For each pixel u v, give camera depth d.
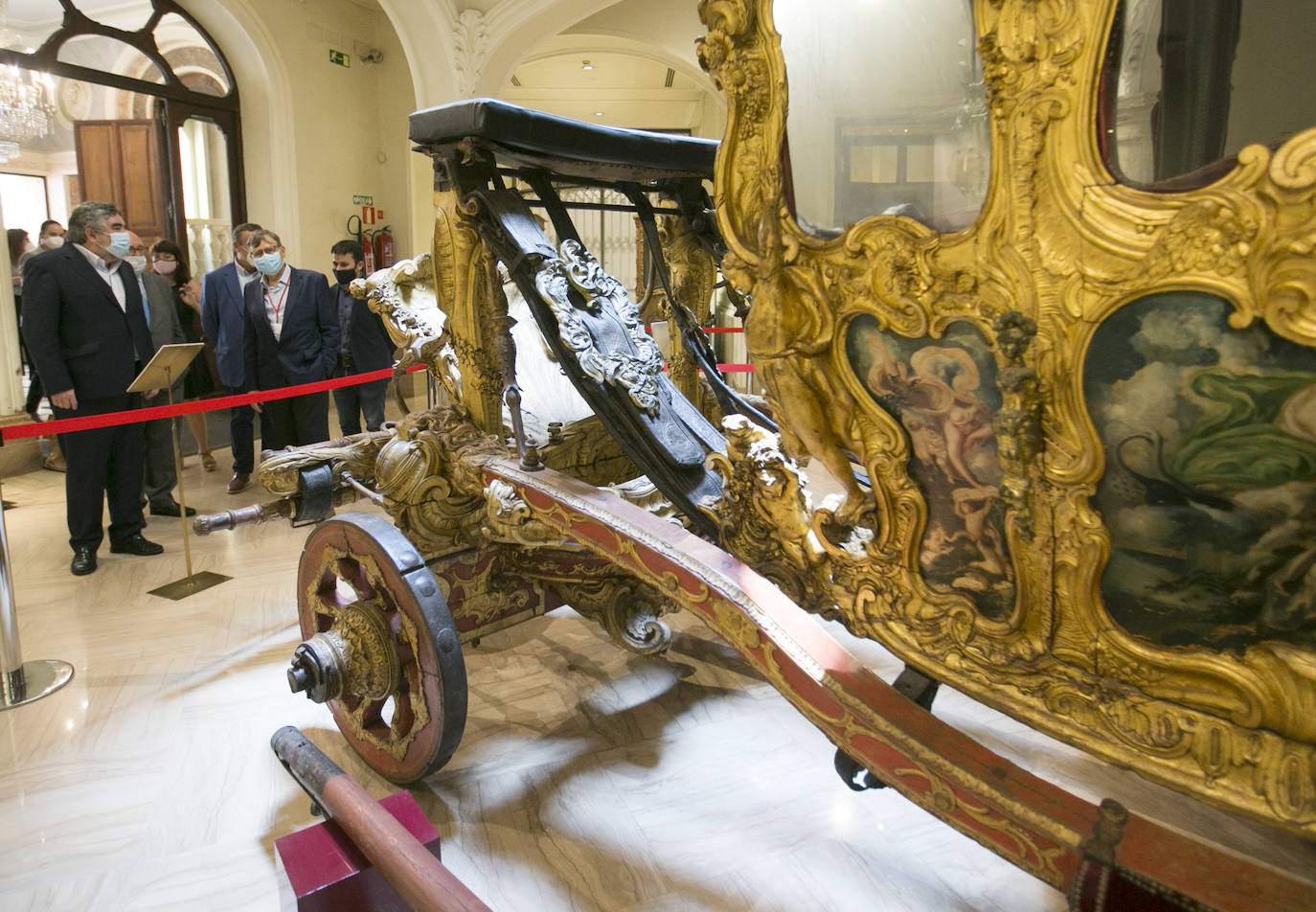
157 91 6.76
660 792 2.12
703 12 1.29
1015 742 2.34
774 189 1.26
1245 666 0.94
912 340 1.14
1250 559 0.93
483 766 2.23
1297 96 1.02
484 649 2.94
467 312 2.27
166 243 5.95
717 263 2.88
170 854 1.91
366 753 2.22
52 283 3.65
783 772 2.20
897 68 1.12
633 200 2.62
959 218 1.08
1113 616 1.04
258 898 1.78
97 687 2.68
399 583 1.92
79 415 3.77
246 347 5.01
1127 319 0.92
